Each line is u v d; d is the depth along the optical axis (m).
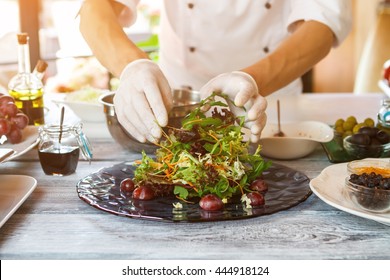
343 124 1.86
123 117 1.49
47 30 4.29
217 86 1.50
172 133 1.42
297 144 1.66
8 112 1.69
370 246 1.12
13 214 1.27
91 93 2.17
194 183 1.30
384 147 1.61
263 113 1.48
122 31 1.79
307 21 1.92
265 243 1.13
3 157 1.36
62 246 1.11
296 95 2.61
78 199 1.36
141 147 1.67
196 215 1.21
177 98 1.81
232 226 1.21
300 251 1.09
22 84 1.95
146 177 1.34
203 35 2.28
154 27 4.98
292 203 1.28
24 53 1.95
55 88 3.71
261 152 1.70
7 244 1.12
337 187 1.37
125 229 1.19
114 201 1.29
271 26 2.27
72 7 4.15
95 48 1.77
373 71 3.90
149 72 1.46
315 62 1.87
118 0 2.00
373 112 2.28
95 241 1.13
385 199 1.21
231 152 1.36
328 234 1.17
